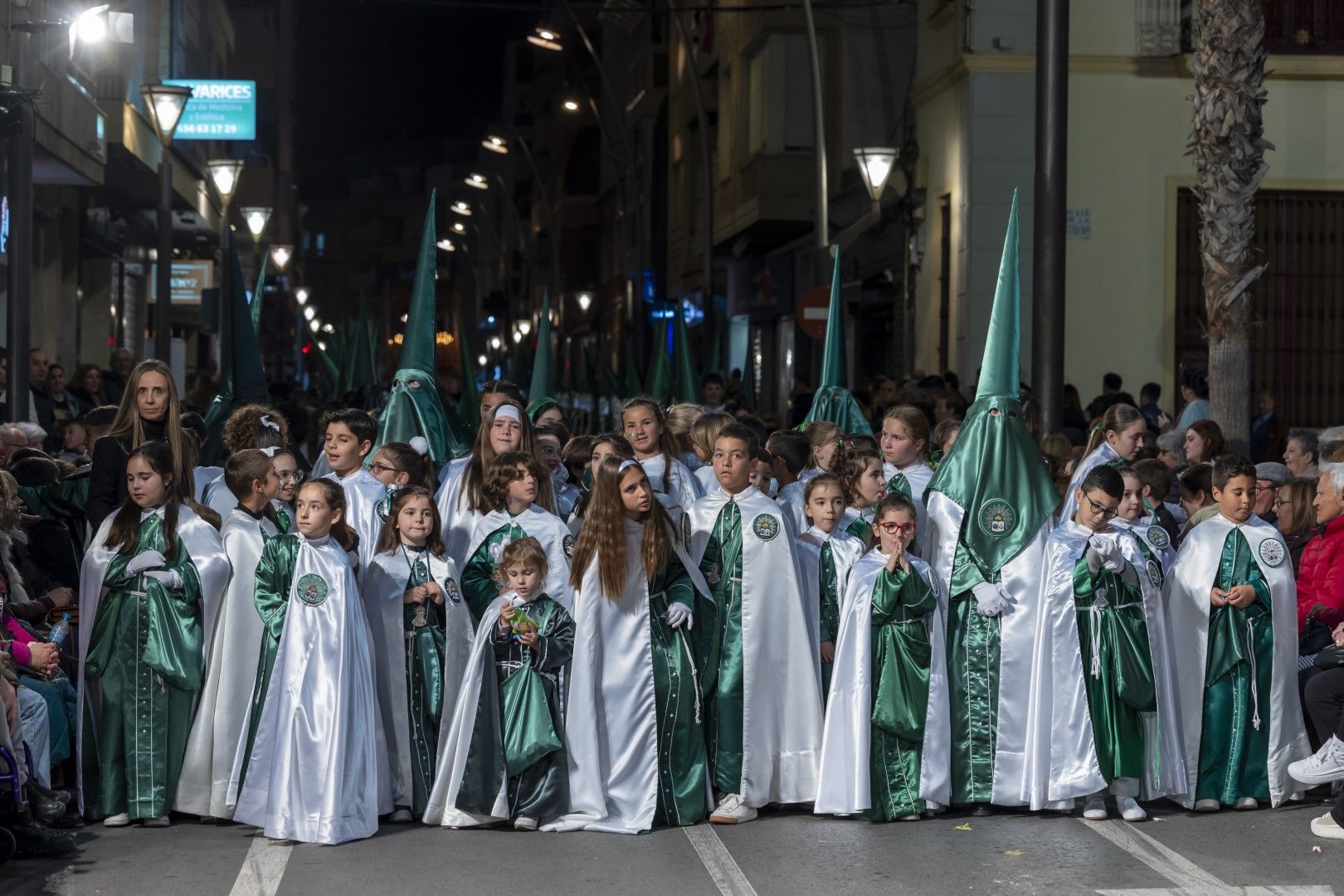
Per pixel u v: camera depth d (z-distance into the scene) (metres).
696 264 41.31
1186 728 8.38
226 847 7.52
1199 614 8.42
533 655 7.91
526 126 90.62
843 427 11.20
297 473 8.81
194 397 19.28
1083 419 16.31
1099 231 21.41
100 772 7.96
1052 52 13.59
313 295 152.12
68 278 28.00
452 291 120.25
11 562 8.15
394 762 8.07
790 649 8.24
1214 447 10.48
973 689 8.27
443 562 8.23
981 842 7.64
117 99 25.12
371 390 20.38
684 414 10.09
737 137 32.97
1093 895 6.70
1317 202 21.64
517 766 7.81
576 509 8.66
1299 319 21.73
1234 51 14.45
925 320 24.00
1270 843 7.62
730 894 6.72
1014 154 21.77
